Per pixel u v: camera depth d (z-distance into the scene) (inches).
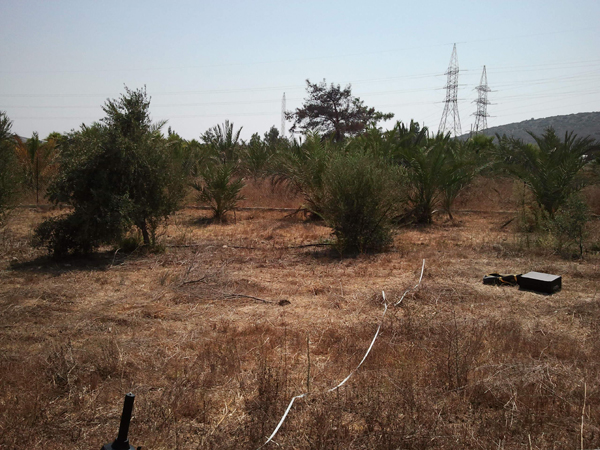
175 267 345.1
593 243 405.7
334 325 225.1
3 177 425.1
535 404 150.8
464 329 215.6
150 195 391.5
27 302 255.9
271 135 1443.2
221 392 160.6
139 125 388.8
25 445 127.1
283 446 129.1
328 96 1469.0
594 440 131.4
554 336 209.2
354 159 419.2
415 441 128.0
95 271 329.7
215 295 275.3
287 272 335.0
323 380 169.0
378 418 140.0
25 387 159.6
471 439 131.8
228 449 127.0
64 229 366.0
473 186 736.3
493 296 272.8
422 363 181.5
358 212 404.2
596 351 190.9
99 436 132.6
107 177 367.6
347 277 321.7
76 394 154.9
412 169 591.2
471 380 165.5
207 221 598.9
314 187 577.6
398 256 384.2
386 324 221.6
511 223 542.6
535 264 349.7
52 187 366.6
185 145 974.4
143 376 169.6
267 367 171.6
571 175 494.0
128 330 218.2
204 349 193.2
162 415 142.0
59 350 183.6
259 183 850.8
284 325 227.1
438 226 562.3
